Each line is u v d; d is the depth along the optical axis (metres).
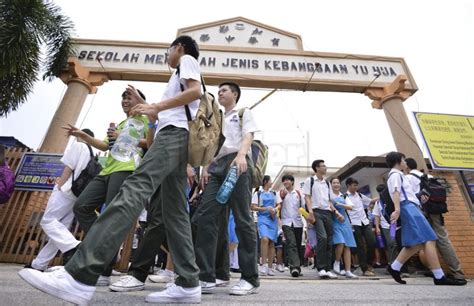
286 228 5.57
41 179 4.98
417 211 3.72
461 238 5.55
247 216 2.47
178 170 1.93
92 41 7.10
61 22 6.09
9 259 4.46
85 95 6.46
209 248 2.48
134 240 4.81
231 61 7.21
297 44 7.71
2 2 4.95
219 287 2.90
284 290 2.73
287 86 7.20
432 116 5.89
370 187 9.36
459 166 5.52
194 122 1.92
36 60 5.16
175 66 2.17
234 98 2.94
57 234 3.11
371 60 7.63
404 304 1.83
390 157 4.16
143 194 1.64
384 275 5.79
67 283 1.35
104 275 2.61
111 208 1.54
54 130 5.81
